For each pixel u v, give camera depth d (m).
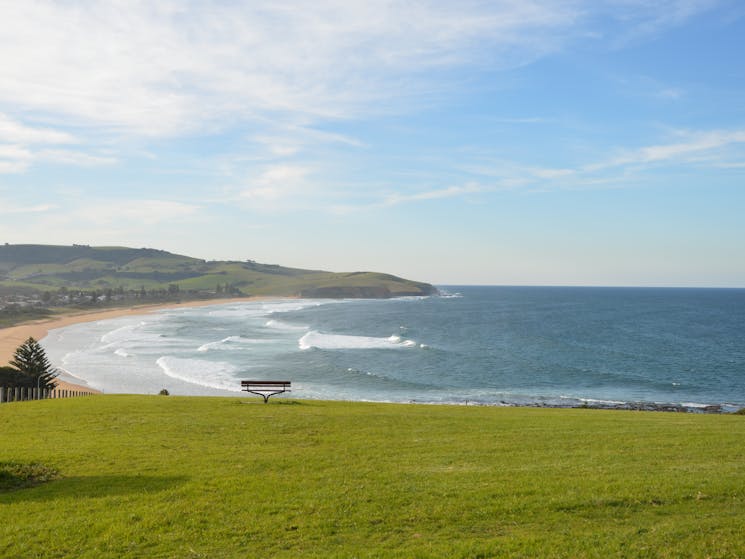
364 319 146.12
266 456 14.48
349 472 12.94
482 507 10.50
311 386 52.97
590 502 10.62
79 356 71.81
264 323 132.75
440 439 16.84
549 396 49.72
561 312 175.38
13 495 11.41
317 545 9.09
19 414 20.66
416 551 8.73
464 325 127.31
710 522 9.66
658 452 14.88
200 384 52.56
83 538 9.31
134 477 12.48
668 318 151.25
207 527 9.77
